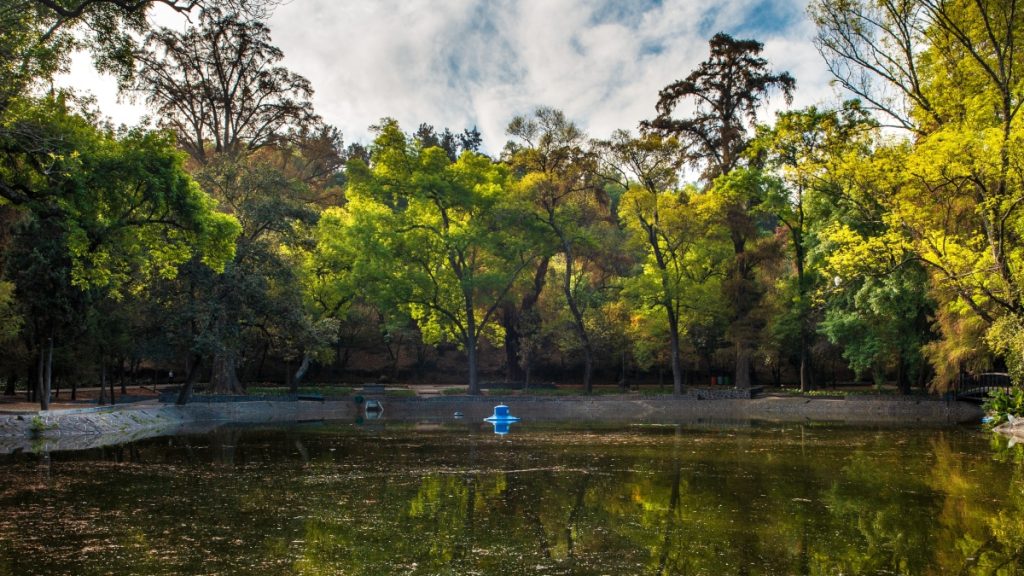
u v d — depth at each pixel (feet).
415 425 115.34
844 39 84.69
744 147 155.94
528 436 95.81
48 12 67.46
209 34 144.77
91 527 41.83
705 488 54.80
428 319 179.11
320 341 135.85
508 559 35.32
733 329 155.43
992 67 79.25
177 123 153.07
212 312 117.60
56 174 70.44
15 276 92.32
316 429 107.65
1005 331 77.46
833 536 39.96
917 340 131.95
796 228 159.94
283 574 32.78
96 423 98.68
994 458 71.10
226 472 63.05
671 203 157.28
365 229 156.97
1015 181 71.72
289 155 176.65
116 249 83.71
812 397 144.56
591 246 174.19
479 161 161.17
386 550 36.88
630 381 221.87
